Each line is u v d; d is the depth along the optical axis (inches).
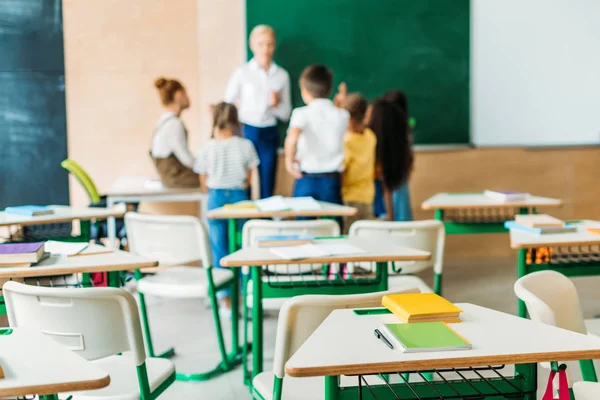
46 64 212.2
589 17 232.2
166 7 215.5
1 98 211.2
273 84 212.2
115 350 74.3
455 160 233.3
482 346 54.7
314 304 68.1
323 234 126.0
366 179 196.5
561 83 234.4
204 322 160.9
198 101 218.7
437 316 61.9
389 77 227.1
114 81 215.5
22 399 60.7
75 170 189.8
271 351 136.4
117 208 152.5
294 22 220.4
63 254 100.3
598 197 242.2
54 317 73.7
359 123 198.4
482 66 231.0
